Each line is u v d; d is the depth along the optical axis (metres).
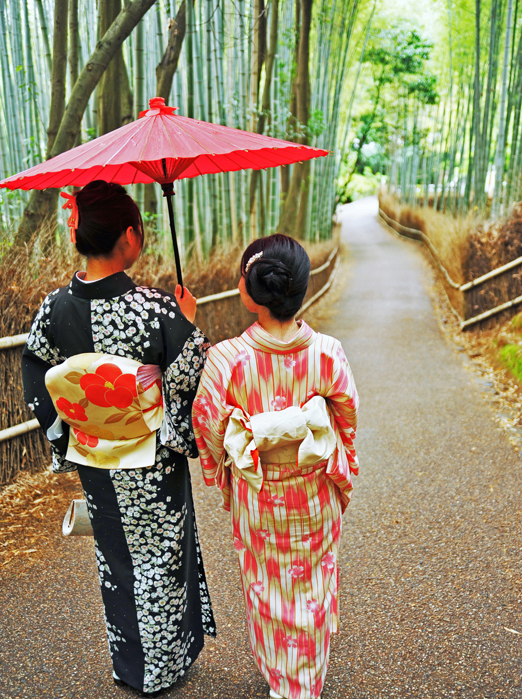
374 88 17.98
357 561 2.52
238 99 6.62
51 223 3.85
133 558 1.66
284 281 1.40
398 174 21.16
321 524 1.55
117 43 3.68
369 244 18.02
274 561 1.55
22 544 2.61
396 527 2.79
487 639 1.98
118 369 1.48
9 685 1.79
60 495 3.11
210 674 1.86
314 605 1.57
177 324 1.56
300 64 8.76
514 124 6.78
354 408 1.55
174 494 1.65
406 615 2.13
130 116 4.89
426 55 15.23
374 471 3.46
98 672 1.85
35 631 2.04
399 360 6.08
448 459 3.56
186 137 1.41
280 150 1.76
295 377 1.47
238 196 7.31
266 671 1.63
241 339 1.50
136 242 1.58
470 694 1.74
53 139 4.09
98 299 1.51
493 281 6.58
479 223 7.15
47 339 1.58
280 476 1.49
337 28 9.91
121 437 1.56
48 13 4.98
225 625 2.11
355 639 2.01
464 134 12.59
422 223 16.56
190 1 5.14
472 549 2.55
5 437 3.07
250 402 1.49
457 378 5.33
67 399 1.53
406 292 10.30
